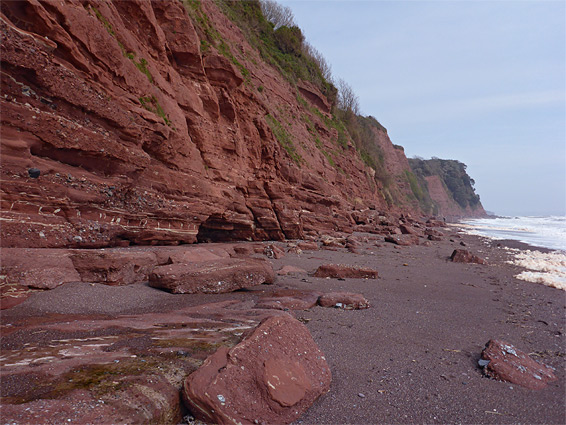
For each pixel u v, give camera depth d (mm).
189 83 13055
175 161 10656
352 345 4512
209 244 11820
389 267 11750
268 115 20141
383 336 4941
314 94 32812
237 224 14742
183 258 7746
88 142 7301
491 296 8281
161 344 3561
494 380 3816
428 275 10672
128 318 4527
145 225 9312
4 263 4906
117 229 8195
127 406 2469
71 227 6887
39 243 6152
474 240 26750
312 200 20391
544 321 6367
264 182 16391
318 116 31734
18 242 5848
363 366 3939
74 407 2326
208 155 13062
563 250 20828
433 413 3102
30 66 6082
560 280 10672
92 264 5898
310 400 3107
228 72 14602
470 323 5945
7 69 5879
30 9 6234
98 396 2500
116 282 6039
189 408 2826
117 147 8047
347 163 32750
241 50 21562
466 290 8766
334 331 4973
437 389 3533
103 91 7930
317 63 41094
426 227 39906
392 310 6363
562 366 4383
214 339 3844
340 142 34625
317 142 27734
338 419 2953
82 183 7246
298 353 3496
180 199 10641
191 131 12562
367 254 14602
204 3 18828
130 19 10586
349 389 3428
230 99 14594
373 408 3129
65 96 6809
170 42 12672
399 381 3646
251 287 7547
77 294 5188
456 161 117125
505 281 10430
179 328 4188
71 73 6945
